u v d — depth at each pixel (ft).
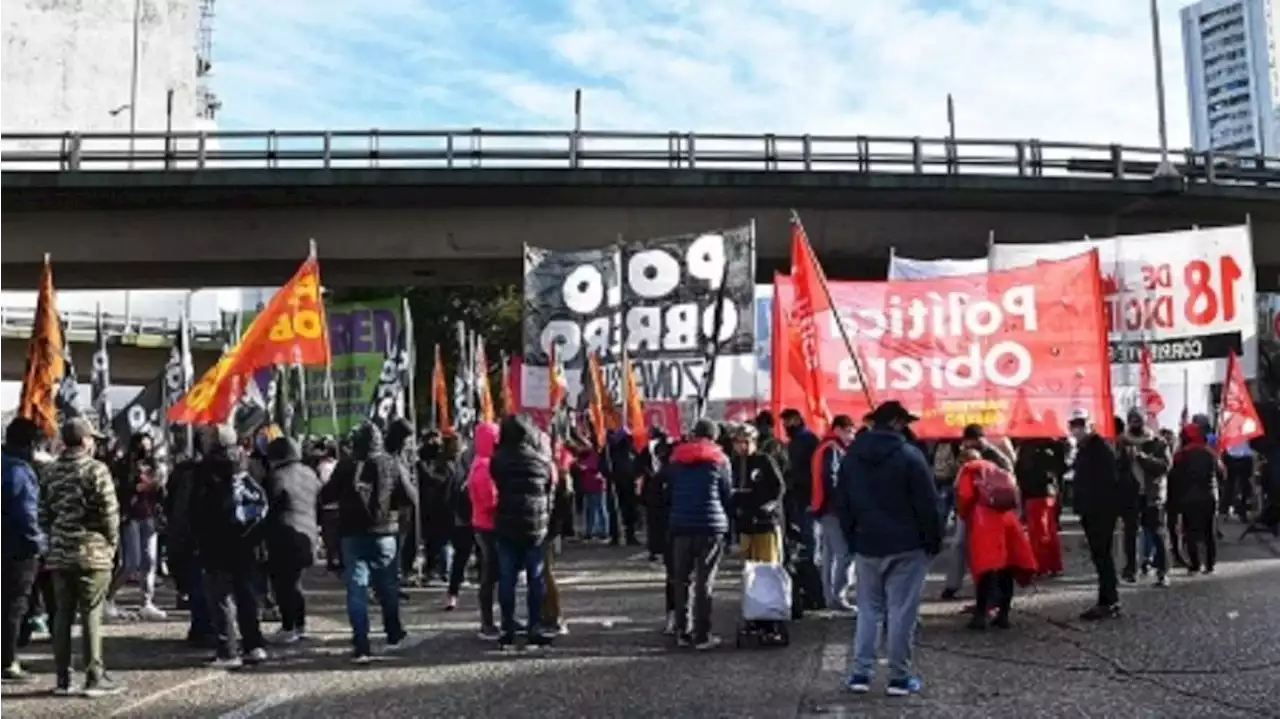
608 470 66.33
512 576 32.60
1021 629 33.22
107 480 27.84
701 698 25.38
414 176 96.32
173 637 36.14
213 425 32.81
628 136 99.45
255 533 31.14
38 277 107.14
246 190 96.63
